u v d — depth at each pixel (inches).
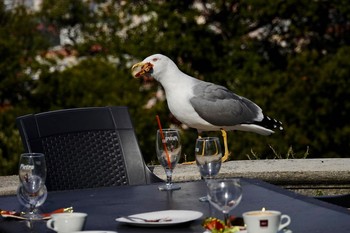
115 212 167.5
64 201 178.4
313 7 716.0
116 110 222.5
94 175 217.6
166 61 260.7
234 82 709.3
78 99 716.7
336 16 736.3
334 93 671.1
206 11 731.4
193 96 262.8
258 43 733.9
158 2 722.2
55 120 218.4
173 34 706.2
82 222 151.6
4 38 731.4
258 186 185.0
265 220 140.7
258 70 701.9
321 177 241.0
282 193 177.6
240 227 148.0
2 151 521.3
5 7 761.6
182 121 269.1
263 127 277.3
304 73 684.1
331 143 665.6
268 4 708.0
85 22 768.9
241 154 605.3
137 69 262.4
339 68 675.4
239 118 269.4
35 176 165.0
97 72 717.9
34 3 956.0
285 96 674.2
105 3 765.3
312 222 154.2
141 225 155.4
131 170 218.8
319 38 740.7
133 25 760.3
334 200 186.5
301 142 652.1
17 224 160.7
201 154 178.1
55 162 215.5
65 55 770.2
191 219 156.3
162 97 733.3
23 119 215.9
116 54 727.1
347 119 669.9
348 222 153.3
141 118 674.8
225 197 148.7
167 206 171.0
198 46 711.1
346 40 738.8
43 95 725.9
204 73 722.2
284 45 765.3
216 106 264.5
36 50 744.3
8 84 722.2
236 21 727.7
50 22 778.8
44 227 157.6
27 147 213.6
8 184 239.6
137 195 181.8
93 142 219.3
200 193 181.3
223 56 727.1
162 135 188.1
